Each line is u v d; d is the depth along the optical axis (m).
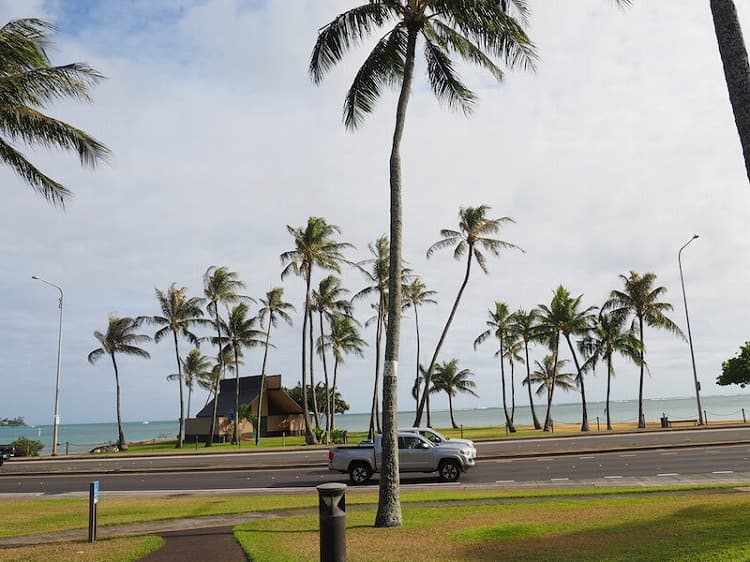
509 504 14.49
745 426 41.09
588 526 10.73
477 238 44.53
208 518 14.30
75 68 17.50
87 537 12.37
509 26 14.87
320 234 49.16
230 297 59.88
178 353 58.62
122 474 29.05
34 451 52.94
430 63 16.92
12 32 16.58
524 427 75.25
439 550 9.57
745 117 9.42
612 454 27.16
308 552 9.66
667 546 8.51
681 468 20.84
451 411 83.81
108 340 58.47
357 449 21.64
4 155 17.72
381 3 14.72
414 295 60.38
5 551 10.75
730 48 9.71
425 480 21.25
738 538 8.54
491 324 68.19
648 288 54.84
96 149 17.83
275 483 22.83
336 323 66.25
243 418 66.75
